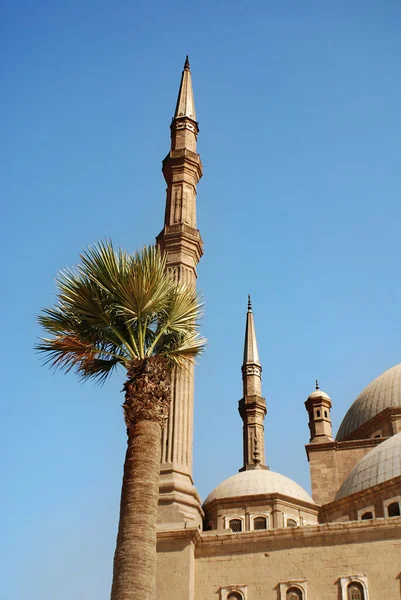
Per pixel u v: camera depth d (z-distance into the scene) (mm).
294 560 36156
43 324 28047
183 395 41906
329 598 34812
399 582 34344
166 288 28438
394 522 35906
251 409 66500
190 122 52594
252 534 37250
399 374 67938
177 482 38906
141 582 22734
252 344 71438
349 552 35719
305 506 52656
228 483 55250
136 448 25094
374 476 47438
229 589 35938
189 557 36031
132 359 27328
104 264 27703
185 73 56344
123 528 23734
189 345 29500
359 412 67188
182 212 47688
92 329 28281
